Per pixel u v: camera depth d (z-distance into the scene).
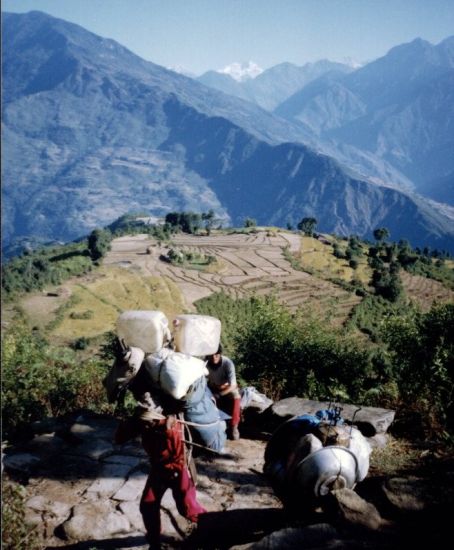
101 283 113.69
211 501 5.12
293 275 132.00
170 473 4.29
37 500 5.02
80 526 4.63
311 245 174.25
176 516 4.84
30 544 4.35
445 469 5.50
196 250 157.50
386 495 4.54
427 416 7.25
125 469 5.62
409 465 5.83
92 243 130.75
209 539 4.50
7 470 5.56
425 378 8.06
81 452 5.95
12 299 94.19
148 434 4.33
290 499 4.65
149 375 4.51
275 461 5.02
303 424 4.97
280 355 9.95
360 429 6.61
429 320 9.10
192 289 115.44
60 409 8.45
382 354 9.41
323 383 9.36
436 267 173.00
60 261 124.12
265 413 7.08
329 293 115.69
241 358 10.32
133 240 166.12
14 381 7.93
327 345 9.97
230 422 6.47
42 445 6.11
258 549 3.80
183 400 4.50
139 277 120.38
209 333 5.57
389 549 3.71
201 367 4.61
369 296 111.94
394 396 8.45
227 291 115.69
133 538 4.57
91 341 80.38
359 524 4.04
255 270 135.75
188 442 4.38
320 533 3.91
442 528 3.99
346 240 196.25
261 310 10.81
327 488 4.45
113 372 4.64
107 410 8.18
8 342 8.70
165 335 5.17
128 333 4.97
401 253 164.88
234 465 5.85
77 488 5.25
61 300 98.75
